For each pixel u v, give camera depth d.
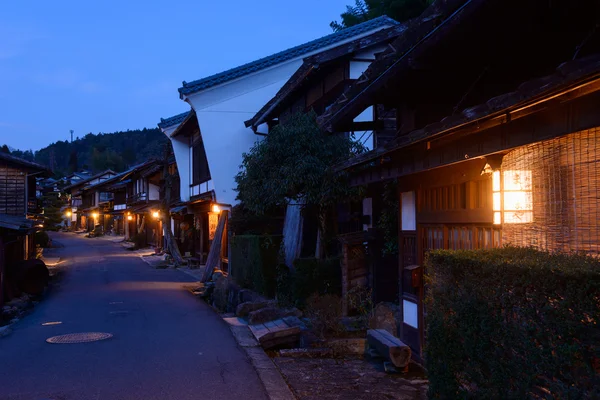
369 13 25.00
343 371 6.93
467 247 6.10
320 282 11.74
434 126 4.85
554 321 2.96
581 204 3.84
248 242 15.05
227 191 19.98
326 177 11.20
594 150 3.75
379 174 7.30
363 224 12.14
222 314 12.68
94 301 14.70
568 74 3.04
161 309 13.02
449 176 6.44
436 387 4.49
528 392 3.21
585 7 5.03
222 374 6.68
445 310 4.36
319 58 13.44
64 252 37.16
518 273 3.29
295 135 11.92
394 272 10.79
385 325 9.16
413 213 7.64
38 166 22.09
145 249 40.84
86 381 6.29
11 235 14.29
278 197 11.87
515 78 6.36
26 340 8.94
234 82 20.25
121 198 59.25
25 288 15.62
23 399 5.58
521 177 4.51
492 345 3.62
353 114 9.28
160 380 6.37
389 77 7.05
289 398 5.73
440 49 6.15
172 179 33.09
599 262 3.14
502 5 5.15
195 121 23.00
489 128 4.41
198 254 28.66
